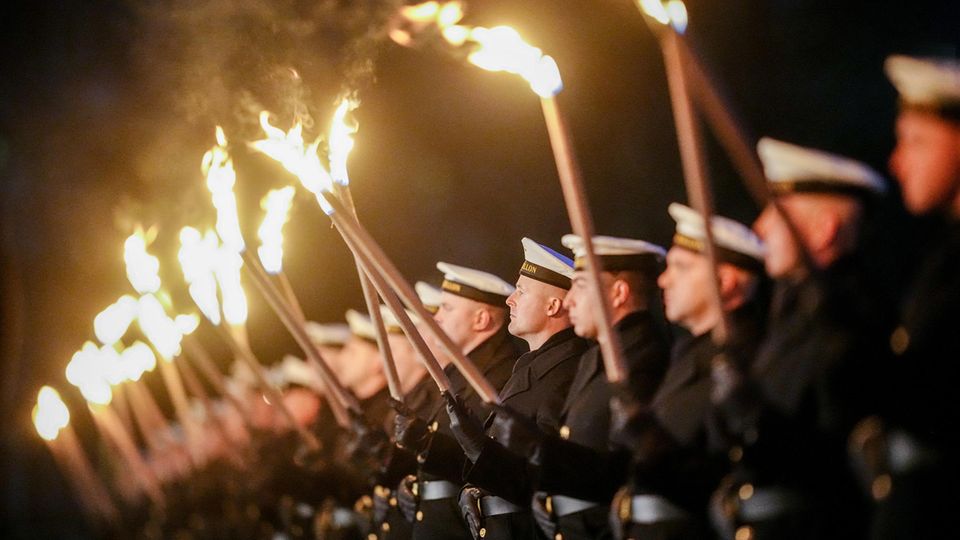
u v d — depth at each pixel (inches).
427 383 826.8
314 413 1087.6
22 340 1786.4
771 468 472.4
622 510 537.3
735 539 480.7
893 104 1295.5
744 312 542.3
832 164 480.4
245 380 1229.1
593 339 652.1
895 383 447.5
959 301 436.5
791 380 473.4
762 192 434.3
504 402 677.9
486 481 616.4
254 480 1058.1
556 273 682.8
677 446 511.8
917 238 1153.4
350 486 942.4
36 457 1760.6
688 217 549.3
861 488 476.1
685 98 430.6
